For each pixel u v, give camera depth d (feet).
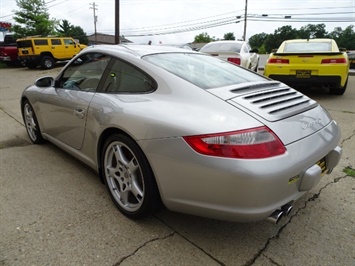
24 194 8.50
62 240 6.59
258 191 5.40
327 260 6.19
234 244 6.63
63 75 10.16
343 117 16.52
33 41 55.52
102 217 7.47
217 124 5.74
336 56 19.56
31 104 11.72
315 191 8.87
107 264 5.95
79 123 8.70
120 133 7.14
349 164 10.64
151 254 6.25
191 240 6.72
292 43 23.49
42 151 11.79
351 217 7.64
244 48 29.60
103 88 8.29
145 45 9.69
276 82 8.51
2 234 6.74
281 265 6.06
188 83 6.88
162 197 6.46
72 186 9.01
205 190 5.74
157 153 6.19
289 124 6.17
